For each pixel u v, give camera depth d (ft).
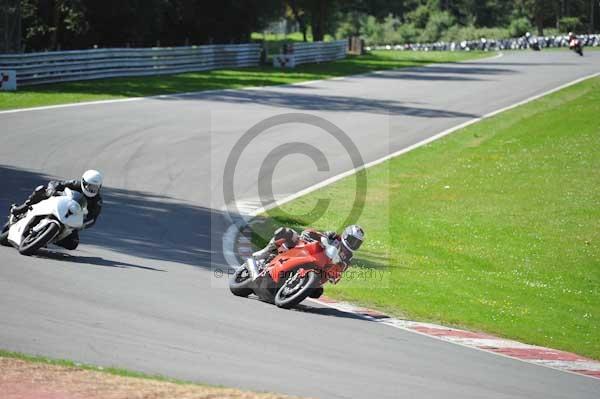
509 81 439.63
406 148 243.60
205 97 319.27
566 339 107.96
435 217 174.70
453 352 88.84
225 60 479.82
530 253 155.33
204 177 183.42
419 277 129.70
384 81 434.30
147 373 65.41
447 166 224.94
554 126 286.46
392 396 67.72
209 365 70.28
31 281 91.50
